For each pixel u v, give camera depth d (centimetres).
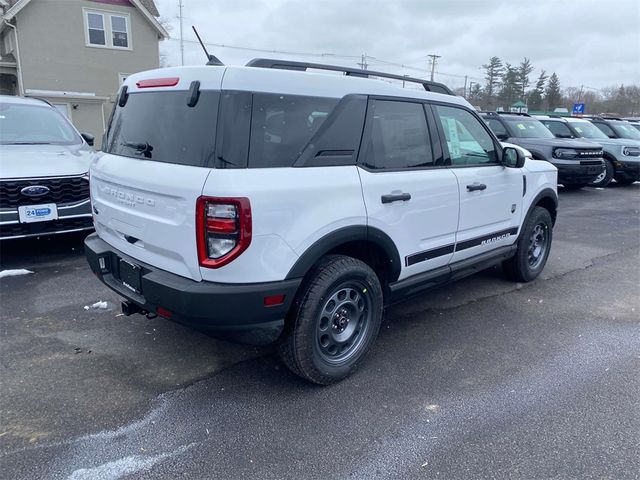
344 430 280
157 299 288
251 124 267
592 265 617
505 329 420
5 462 249
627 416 297
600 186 1370
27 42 2153
